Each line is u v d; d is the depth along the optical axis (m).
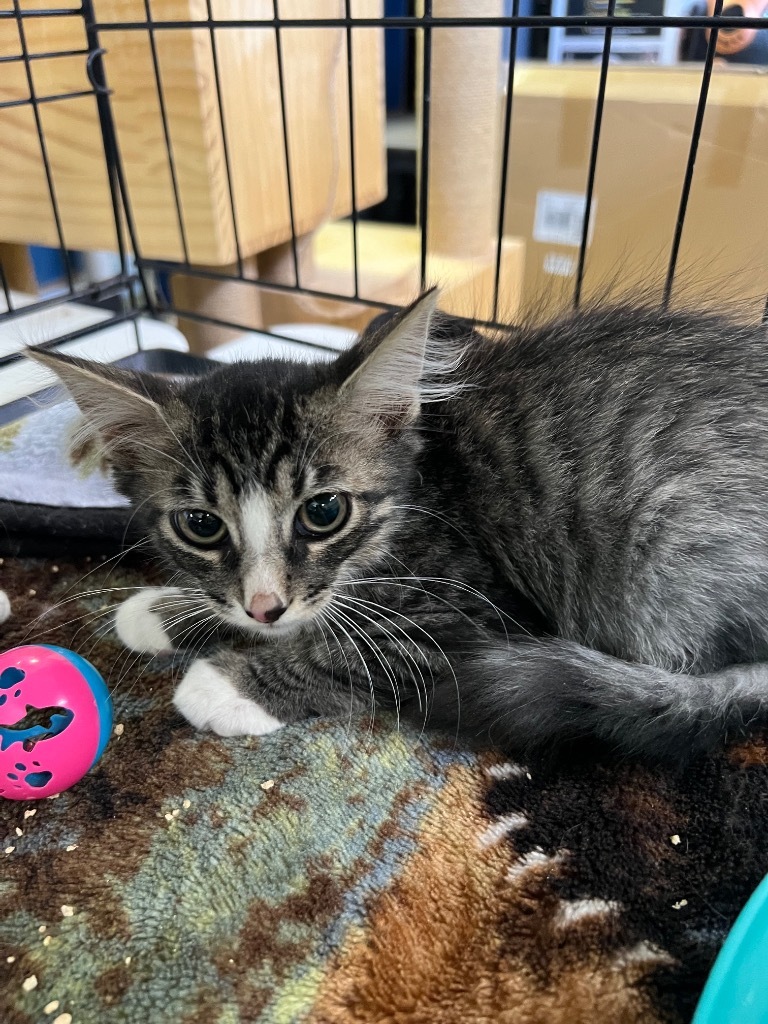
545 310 0.29
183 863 0.17
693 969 0.15
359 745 0.20
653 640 0.22
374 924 0.16
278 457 0.20
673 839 0.18
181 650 0.24
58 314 0.38
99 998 0.15
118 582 0.27
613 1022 0.15
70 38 0.36
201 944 0.16
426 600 0.22
